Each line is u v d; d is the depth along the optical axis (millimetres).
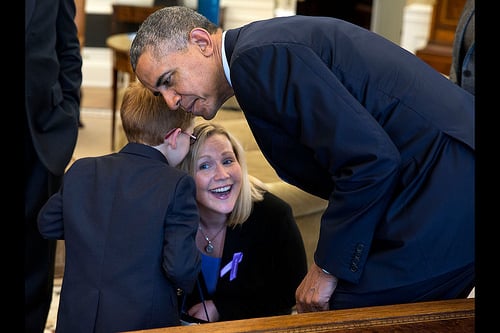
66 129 2555
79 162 2096
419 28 5730
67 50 2615
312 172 1943
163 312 1967
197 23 1846
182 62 1828
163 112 2074
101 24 7754
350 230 1783
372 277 1823
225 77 1868
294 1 6180
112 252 1951
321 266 1844
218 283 2406
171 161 2164
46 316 2666
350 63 1767
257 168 3260
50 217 2066
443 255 1802
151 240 1938
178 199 1968
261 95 1744
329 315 1763
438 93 1813
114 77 5238
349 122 1691
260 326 1695
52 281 2730
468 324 1747
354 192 1730
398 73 1793
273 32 1760
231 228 2398
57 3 2453
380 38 1866
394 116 1784
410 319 1757
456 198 1762
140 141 2109
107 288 1938
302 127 1738
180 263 1909
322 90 1697
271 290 2443
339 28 1818
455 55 2541
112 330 1912
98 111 6695
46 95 2434
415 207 1781
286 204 2506
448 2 5145
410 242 1779
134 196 1976
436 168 1775
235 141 2350
